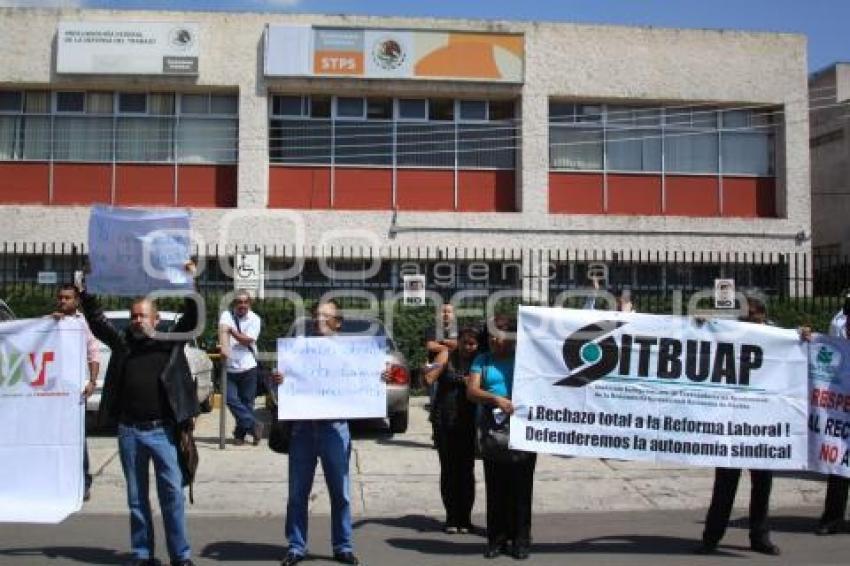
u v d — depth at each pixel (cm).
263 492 1005
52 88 2105
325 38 2102
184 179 2123
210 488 1014
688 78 2205
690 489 1045
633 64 2188
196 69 2073
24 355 756
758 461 772
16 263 2003
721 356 778
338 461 711
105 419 680
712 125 2252
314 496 990
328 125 2148
